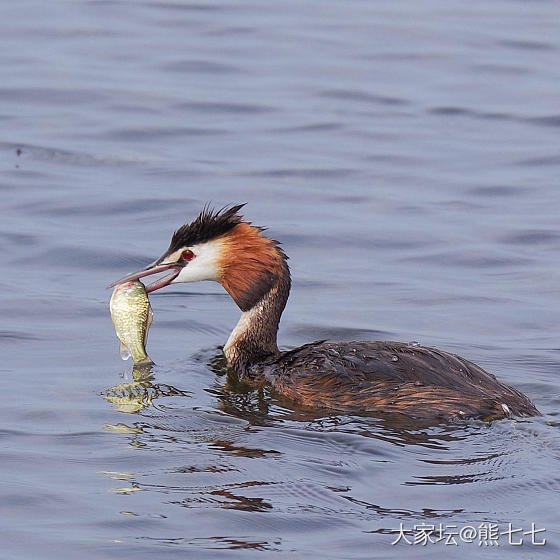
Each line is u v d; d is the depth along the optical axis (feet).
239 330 45.27
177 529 30.76
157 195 65.21
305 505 32.09
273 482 33.45
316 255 57.88
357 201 65.46
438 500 32.42
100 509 31.71
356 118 80.02
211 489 33.01
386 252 58.39
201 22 100.53
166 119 78.69
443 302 51.75
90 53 91.66
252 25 100.01
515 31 99.76
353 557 29.53
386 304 51.60
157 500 32.27
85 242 58.08
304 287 53.62
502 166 71.51
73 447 35.70
